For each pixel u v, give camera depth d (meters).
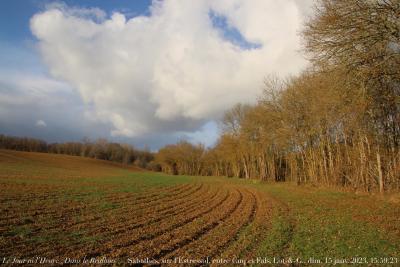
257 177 72.50
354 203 23.16
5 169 55.31
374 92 17.64
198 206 22.31
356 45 15.37
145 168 153.25
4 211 17.16
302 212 19.61
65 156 125.94
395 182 27.12
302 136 43.91
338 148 38.78
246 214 18.78
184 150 120.94
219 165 104.12
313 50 16.95
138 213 18.33
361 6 15.02
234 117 74.12
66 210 18.28
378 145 28.27
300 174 52.12
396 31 14.68
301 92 41.06
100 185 36.03
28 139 155.75
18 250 10.48
